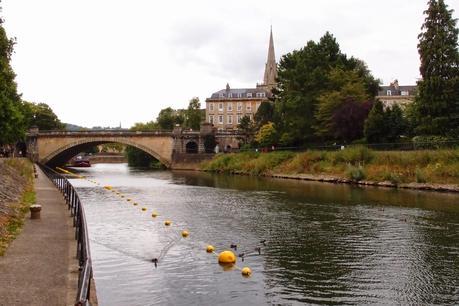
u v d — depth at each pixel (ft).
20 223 70.44
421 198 134.21
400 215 102.83
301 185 187.73
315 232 84.23
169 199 138.82
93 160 589.73
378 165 189.06
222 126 504.02
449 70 206.59
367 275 57.77
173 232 84.69
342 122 243.81
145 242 75.77
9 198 90.48
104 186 189.16
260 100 497.05
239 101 501.56
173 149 361.30
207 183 204.85
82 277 26.58
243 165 284.82
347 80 263.08
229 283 54.39
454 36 207.72
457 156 162.50
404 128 223.30
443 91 202.90
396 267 61.05
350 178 193.16
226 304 47.78
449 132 199.62
